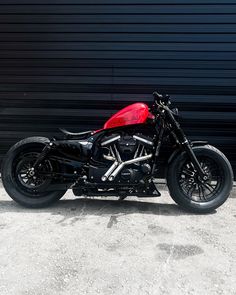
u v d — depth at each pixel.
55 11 3.55
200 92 3.58
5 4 3.57
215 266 2.13
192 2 3.43
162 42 3.52
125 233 2.57
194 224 2.76
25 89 3.72
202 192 3.04
